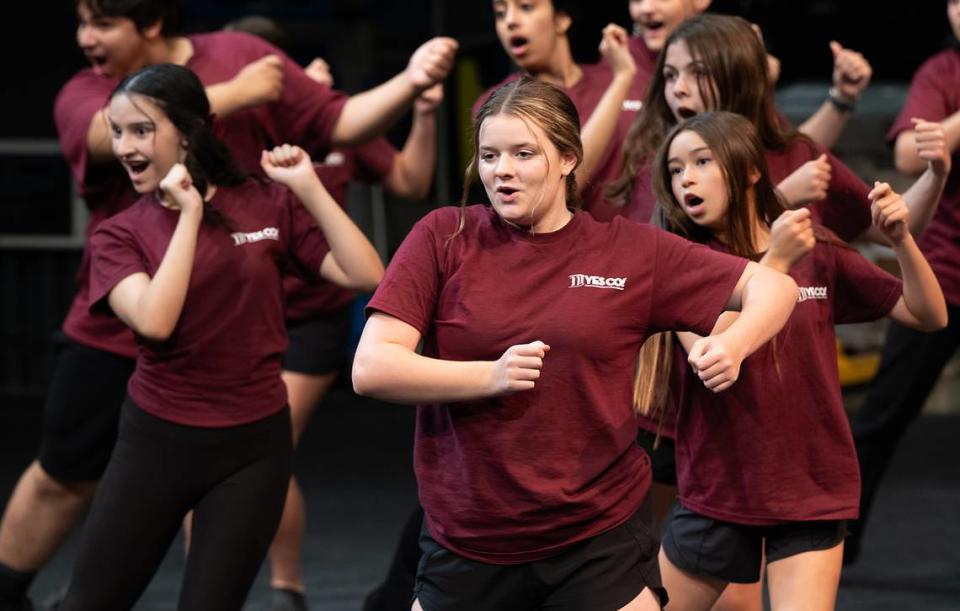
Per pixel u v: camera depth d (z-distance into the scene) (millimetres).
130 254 9008
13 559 11406
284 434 9172
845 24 26547
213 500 8930
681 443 8711
